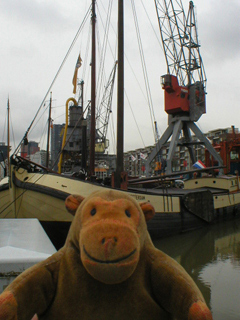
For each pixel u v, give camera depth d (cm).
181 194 1700
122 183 1396
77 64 2319
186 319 143
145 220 171
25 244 311
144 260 163
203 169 1703
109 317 152
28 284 149
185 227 1641
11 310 137
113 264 135
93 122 1889
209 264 1053
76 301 154
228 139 3042
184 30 3581
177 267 157
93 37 2053
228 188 2227
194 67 3534
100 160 3981
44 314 161
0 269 251
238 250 1289
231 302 687
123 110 1483
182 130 3444
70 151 3341
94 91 1952
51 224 1171
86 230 146
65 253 165
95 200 159
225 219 2073
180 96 3106
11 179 1231
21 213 1223
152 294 161
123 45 1516
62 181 1165
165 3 3547
